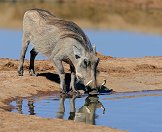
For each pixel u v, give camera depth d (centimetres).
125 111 4750
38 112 4609
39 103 5006
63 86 5525
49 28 5634
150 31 12225
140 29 12644
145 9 18338
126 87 5916
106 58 7444
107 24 13662
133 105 5034
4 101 4959
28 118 4244
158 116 4556
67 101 5172
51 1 19850
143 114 4634
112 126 4175
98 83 5922
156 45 9475
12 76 5884
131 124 4247
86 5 18875
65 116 4500
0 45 8844
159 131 4034
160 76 6550
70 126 4038
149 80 6303
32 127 3959
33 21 5806
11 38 9831
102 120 4378
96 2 19675
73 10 16825
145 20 14925
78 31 5525
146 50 8769
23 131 3841
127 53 8350
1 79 5678
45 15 5816
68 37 5466
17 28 12069
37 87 5550
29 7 17212
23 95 5266
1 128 3900
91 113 4644
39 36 5722
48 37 5619
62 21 5662
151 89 5941
